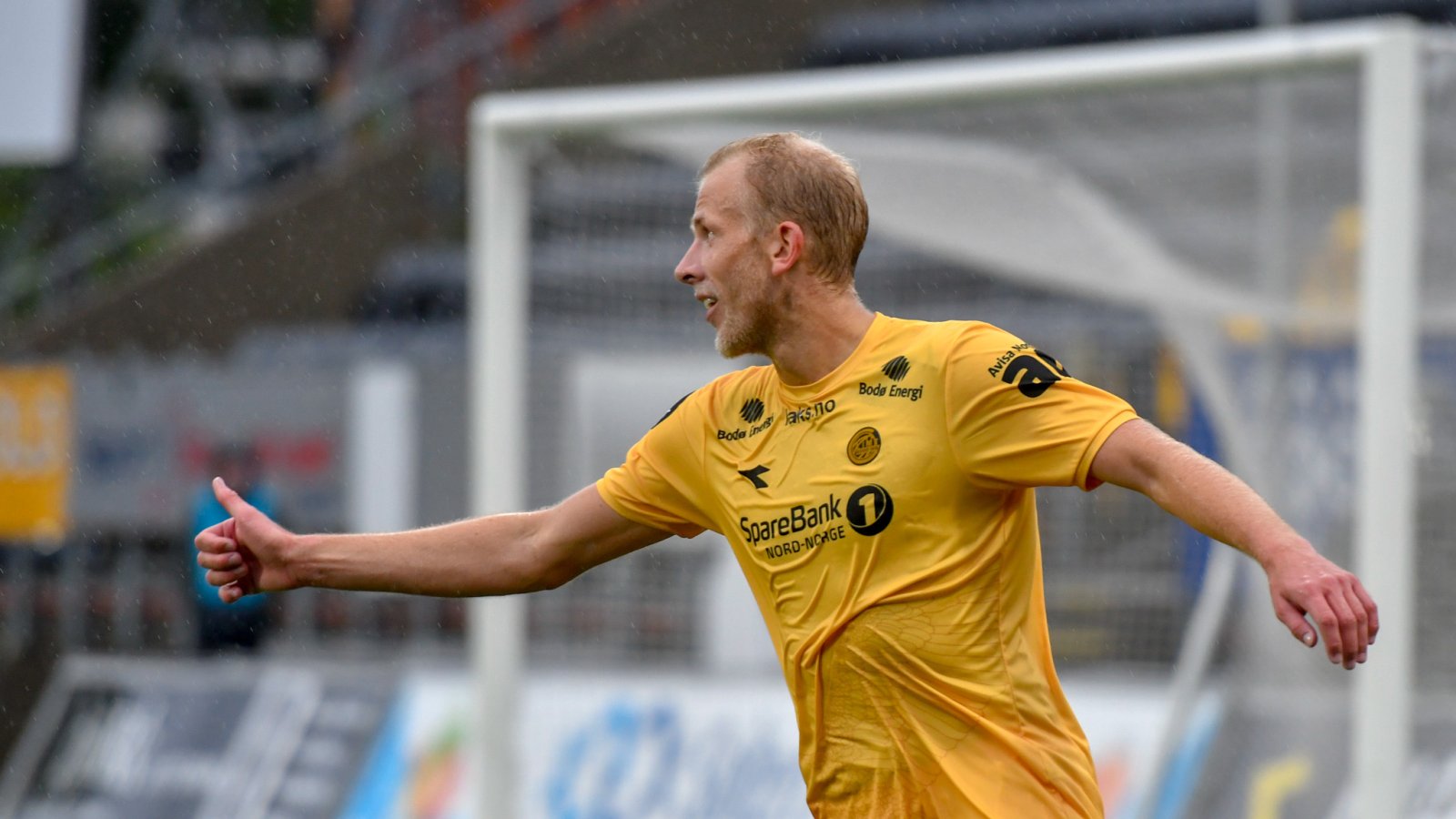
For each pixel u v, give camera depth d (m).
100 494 41.59
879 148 26.02
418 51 56.09
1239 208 24.77
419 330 46.50
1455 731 22.59
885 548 11.36
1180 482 10.48
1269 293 24.75
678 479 12.55
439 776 32.03
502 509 26.72
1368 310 21.53
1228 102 24.42
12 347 50.78
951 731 11.43
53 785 36.78
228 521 12.73
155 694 36.91
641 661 28.78
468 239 51.50
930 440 11.27
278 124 55.84
